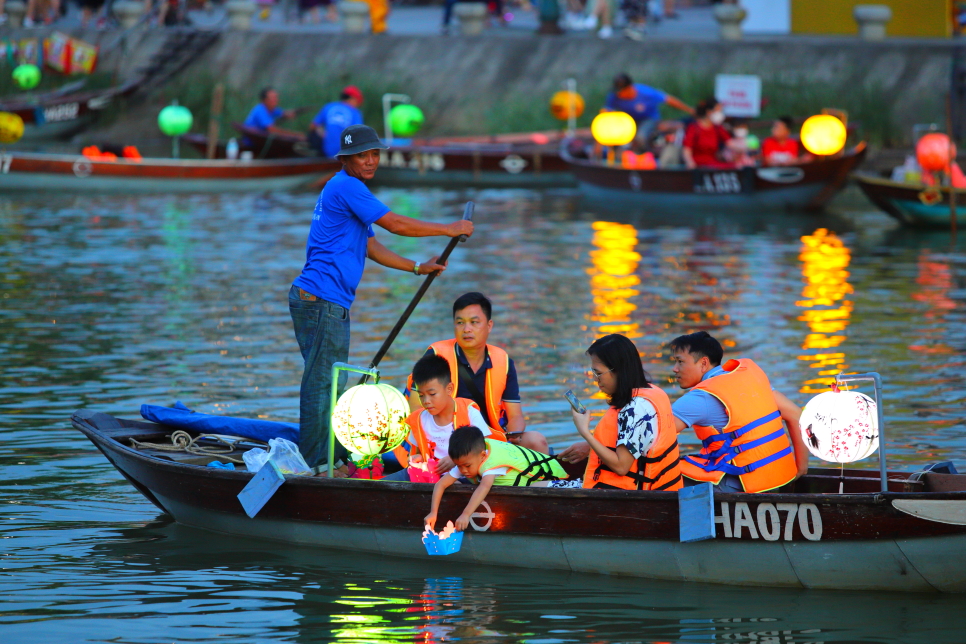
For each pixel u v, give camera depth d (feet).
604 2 361.30
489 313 83.41
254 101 367.45
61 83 399.03
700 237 216.13
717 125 250.98
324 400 85.25
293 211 247.70
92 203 254.68
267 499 80.12
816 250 200.64
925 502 68.69
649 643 66.08
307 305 84.28
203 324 146.82
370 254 86.43
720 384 77.25
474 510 76.48
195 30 392.47
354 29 382.83
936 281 171.42
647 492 73.26
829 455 72.28
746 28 367.66
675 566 74.74
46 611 70.64
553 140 305.94
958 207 215.92
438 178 292.20
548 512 75.77
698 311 152.87
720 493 72.59
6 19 456.45
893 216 224.33
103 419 95.30
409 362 126.21
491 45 356.38
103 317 150.00
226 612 70.59
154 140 364.79
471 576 76.69
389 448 78.64
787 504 71.36
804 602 71.61
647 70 331.98
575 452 83.56
